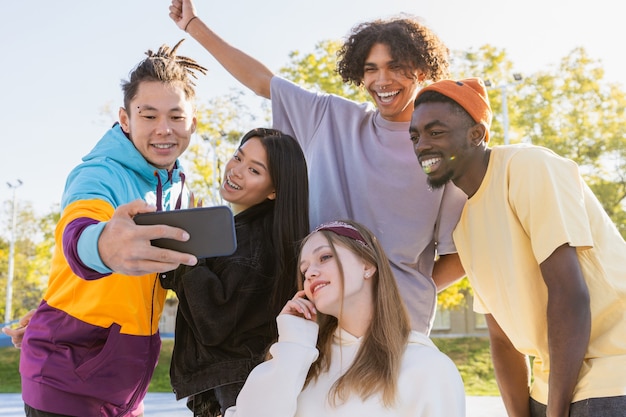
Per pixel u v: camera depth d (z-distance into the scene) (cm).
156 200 307
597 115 2245
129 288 281
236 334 290
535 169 287
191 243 217
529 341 302
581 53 2258
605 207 2280
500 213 298
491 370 1753
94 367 275
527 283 293
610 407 268
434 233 352
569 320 271
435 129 293
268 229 306
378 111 358
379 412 252
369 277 278
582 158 2252
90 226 217
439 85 296
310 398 263
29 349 280
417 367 260
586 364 280
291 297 297
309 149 367
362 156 350
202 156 2152
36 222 4684
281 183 306
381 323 270
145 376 291
